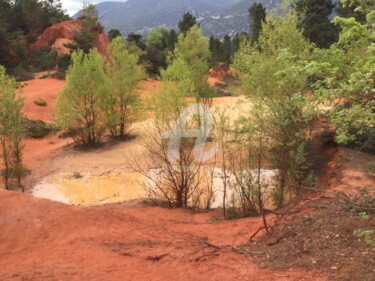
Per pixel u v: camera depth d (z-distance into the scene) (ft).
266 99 36.58
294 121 27.50
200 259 17.60
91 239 21.12
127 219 25.08
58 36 150.92
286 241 18.54
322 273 14.79
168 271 16.88
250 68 42.73
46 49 141.79
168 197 32.76
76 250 19.81
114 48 55.83
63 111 50.42
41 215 24.18
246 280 15.16
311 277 14.66
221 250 18.58
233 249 18.57
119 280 16.17
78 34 134.10
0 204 25.14
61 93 50.75
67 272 16.93
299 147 27.91
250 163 29.68
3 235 22.35
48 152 50.65
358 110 12.59
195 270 16.63
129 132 55.88
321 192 25.36
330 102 13.88
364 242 16.15
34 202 25.59
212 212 29.50
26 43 145.38
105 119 51.96
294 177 29.58
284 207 26.16
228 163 38.17
